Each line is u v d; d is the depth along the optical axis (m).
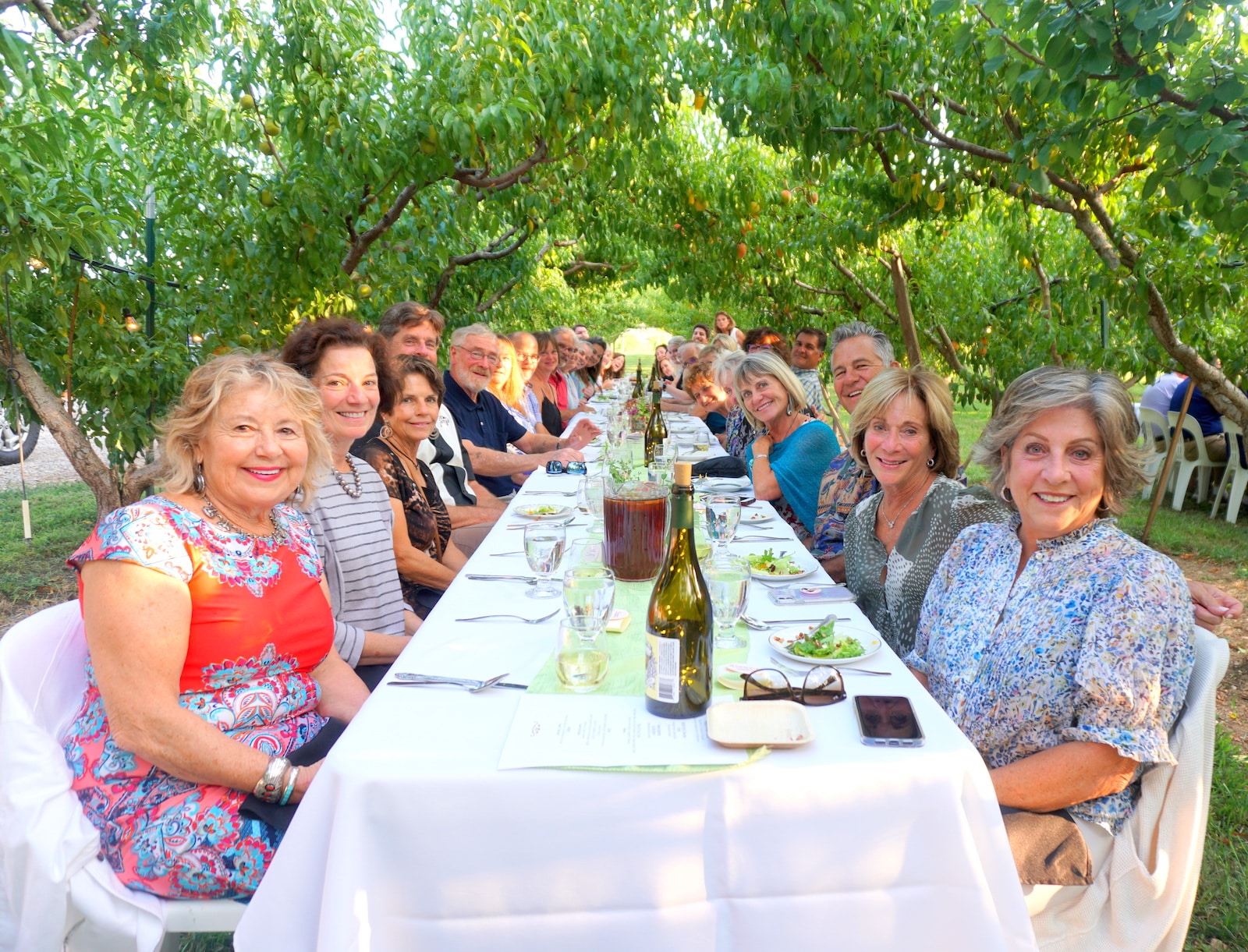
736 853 1.26
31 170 3.10
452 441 4.14
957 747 1.31
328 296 4.67
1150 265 4.22
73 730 1.67
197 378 1.72
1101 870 1.56
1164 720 1.50
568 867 1.25
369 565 2.45
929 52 4.16
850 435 2.44
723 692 1.52
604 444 4.18
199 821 1.52
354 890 1.21
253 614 1.71
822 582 2.25
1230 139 2.56
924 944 1.29
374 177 4.23
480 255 7.32
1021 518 1.82
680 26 4.91
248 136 4.13
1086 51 2.62
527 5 4.27
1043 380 1.65
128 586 1.53
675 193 8.41
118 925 1.49
